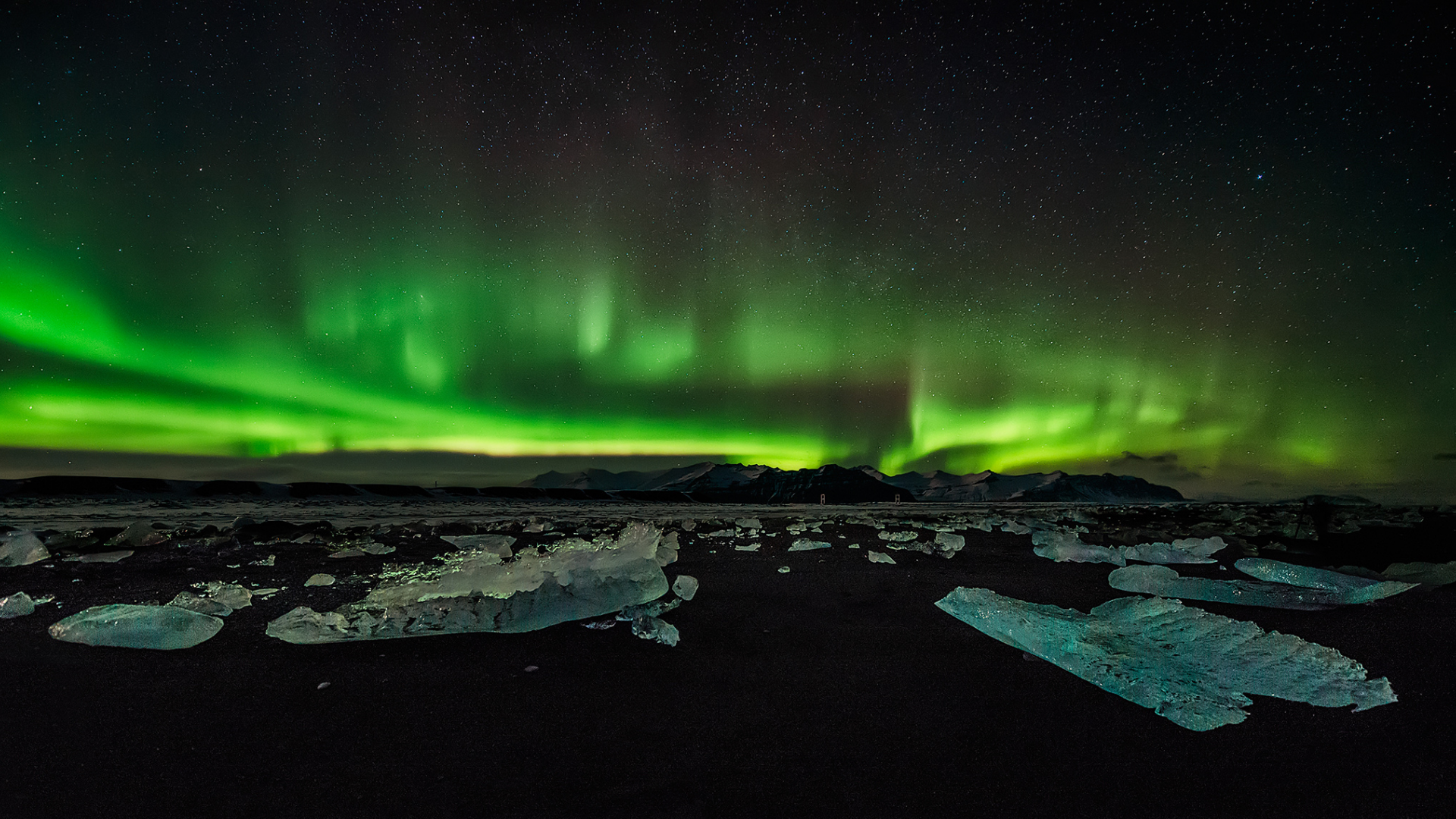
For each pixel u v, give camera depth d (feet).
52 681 6.14
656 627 8.09
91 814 4.13
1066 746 5.32
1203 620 8.38
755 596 10.25
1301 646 7.51
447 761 4.91
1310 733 5.64
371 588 10.41
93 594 9.55
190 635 7.42
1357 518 18.98
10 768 4.61
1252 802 4.52
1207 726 5.71
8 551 11.89
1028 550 15.60
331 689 6.22
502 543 15.67
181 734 5.24
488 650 7.41
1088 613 9.36
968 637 8.24
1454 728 5.76
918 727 5.64
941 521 22.15
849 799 4.48
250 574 11.39
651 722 5.66
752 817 4.25
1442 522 18.12
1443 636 8.45
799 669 7.04
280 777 4.64
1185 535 17.54
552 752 5.10
